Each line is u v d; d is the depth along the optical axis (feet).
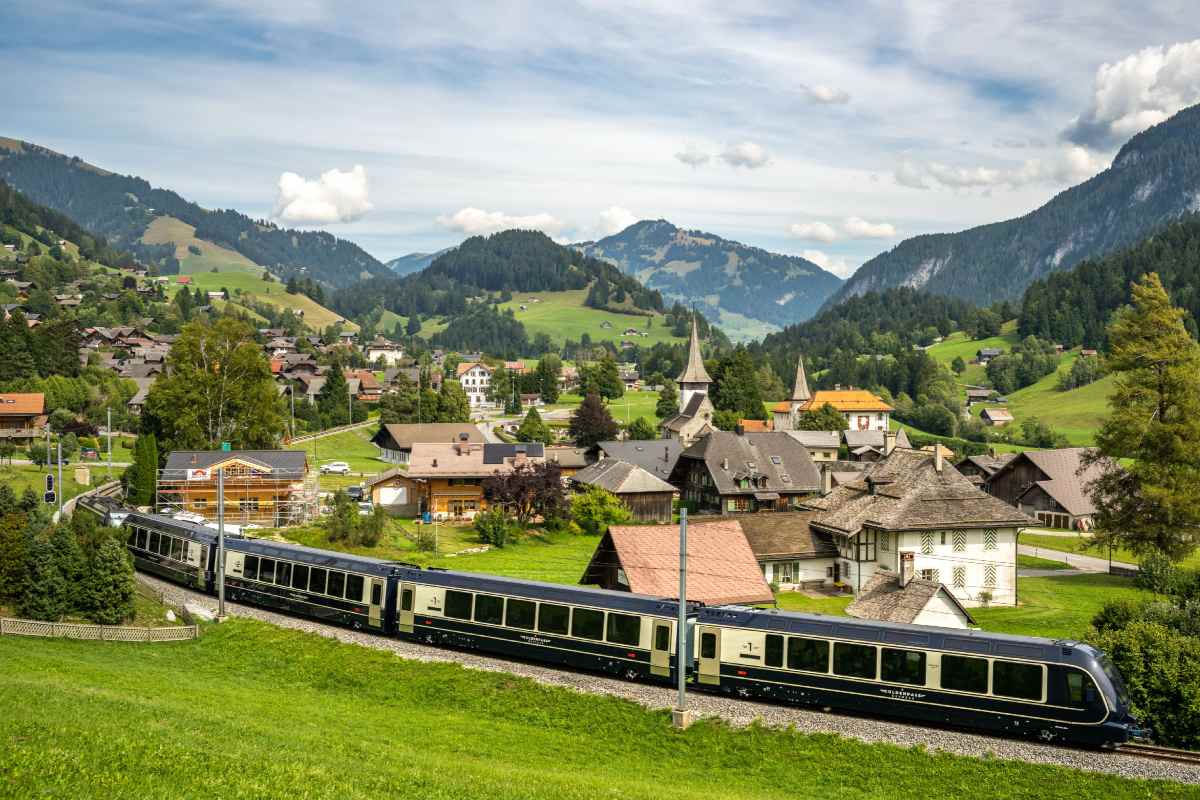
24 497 192.44
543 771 90.68
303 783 75.20
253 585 157.17
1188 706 109.91
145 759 75.10
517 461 320.29
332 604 144.56
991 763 94.27
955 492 223.51
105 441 397.19
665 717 107.45
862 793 90.63
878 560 221.87
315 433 492.54
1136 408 231.30
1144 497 227.81
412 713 112.06
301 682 124.77
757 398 625.00
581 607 122.83
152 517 189.06
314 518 266.36
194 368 311.68
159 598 162.91
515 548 266.36
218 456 273.33
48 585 142.82
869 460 490.49
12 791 64.95
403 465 391.24
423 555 241.55
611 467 337.72
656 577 167.63
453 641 132.26
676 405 647.97
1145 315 235.81
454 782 80.59
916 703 104.32
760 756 98.99
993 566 220.84
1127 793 87.66
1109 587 237.25
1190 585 201.57
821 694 108.99
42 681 101.71
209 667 129.59
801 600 214.69
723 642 114.42
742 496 341.62
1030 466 360.69
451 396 546.26
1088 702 96.99
